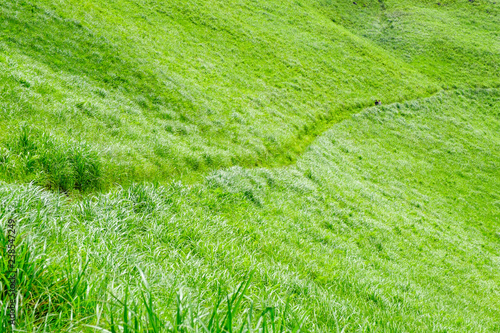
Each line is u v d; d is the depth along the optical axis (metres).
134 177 10.60
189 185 11.90
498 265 20.00
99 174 9.08
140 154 11.84
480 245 23.03
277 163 19.72
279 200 14.27
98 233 5.45
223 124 20.00
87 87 15.85
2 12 17.34
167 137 15.16
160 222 7.45
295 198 15.52
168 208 8.36
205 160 14.83
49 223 4.96
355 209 18.14
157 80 20.50
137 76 19.94
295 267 8.21
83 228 5.68
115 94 16.95
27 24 17.89
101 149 10.33
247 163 17.77
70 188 8.23
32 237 3.44
